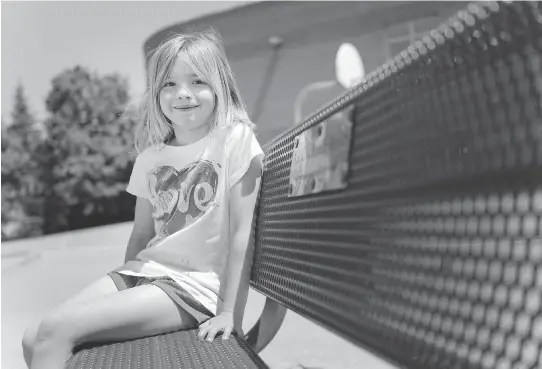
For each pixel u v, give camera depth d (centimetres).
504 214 54
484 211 56
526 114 51
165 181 168
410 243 68
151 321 136
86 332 127
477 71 58
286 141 135
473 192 58
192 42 168
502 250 54
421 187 67
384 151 77
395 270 71
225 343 125
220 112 169
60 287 360
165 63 167
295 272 113
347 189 88
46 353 124
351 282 83
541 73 50
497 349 54
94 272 399
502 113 54
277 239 131
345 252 87
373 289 76
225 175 161
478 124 57
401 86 73
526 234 52
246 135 163
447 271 61
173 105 166
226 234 159
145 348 122
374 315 75
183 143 173
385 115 77
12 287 362
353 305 82
